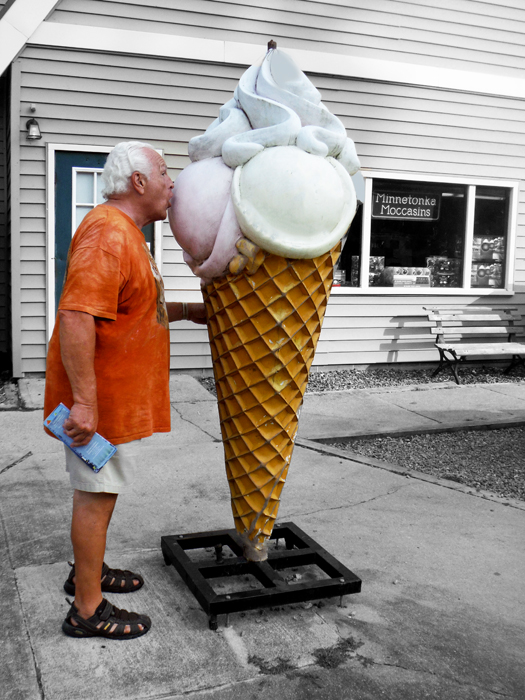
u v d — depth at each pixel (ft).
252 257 7.82
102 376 7.75
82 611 8.16
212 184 7.97
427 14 28.86
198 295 26.63
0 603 8.93
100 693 7.14
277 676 7.55
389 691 7.38
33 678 7.36
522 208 31.96
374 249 29.76
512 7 30.37
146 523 11.93
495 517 12.89
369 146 28.84
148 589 9.46
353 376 28.40
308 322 8.49
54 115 23.98
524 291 32.30
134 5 24.39
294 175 7.55
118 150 8.06
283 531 10.64
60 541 10.96
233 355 8.49
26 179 23.94
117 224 7.66
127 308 7.78
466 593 9.74
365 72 28.02
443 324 30.50
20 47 22.97
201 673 7.55
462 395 24.97
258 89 8.35
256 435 8.68
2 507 12.43
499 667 7.92
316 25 27.09
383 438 19.17
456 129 30.14
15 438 17.19
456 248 31.19
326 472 15.37
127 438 7.93
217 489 13.84
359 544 11.34
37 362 24.76
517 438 19.66
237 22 25.89
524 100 31.22
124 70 24.61
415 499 13.74
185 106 25.59
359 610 9.11
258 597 8.45
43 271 24.47
